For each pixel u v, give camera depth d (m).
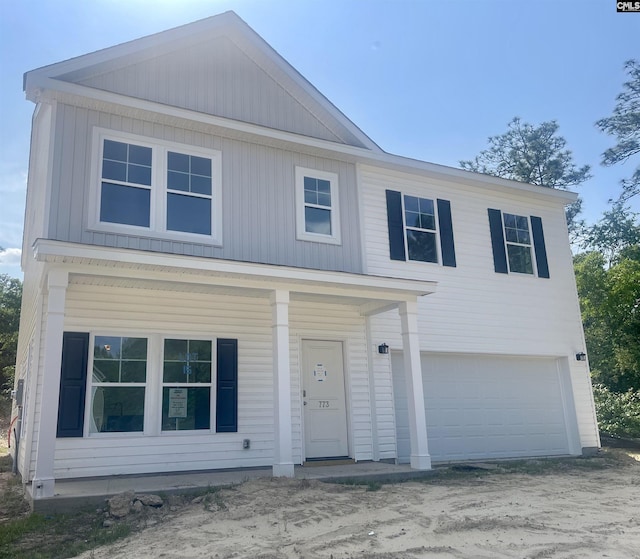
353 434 10.69
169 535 5.59
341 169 11.47
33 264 10.84
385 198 12.08
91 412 8.70
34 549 5.45
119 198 8.87
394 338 11.61
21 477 9.97
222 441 9.49
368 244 11.59
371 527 5.72
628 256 24.92
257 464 9.67
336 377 10.94
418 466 9.44
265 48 10.77
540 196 14.35
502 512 6.41
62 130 8.60
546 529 5.66
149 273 8.03
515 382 13.16
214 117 9.81
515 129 30.52
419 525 5.78
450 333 12.29
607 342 20.84
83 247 7.33
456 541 5.22
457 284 12.61
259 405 9.94
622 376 20.89
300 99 11.21
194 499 6.95
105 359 8.98
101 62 9.12
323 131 11.41
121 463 8.70
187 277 8.30
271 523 5.89
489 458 12.30
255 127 10.20
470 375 12.63
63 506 6.63
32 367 8.82
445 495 7.51
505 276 13.34
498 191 13.80
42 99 8.75
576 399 13.52
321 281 9.11
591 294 20.27
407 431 11.40
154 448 8.97
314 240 10.65
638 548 5.00
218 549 5.03
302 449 10.14
